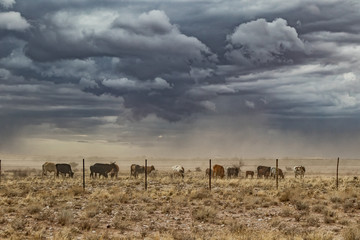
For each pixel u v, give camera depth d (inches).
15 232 723.4
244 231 741.3
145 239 694.5
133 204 1130.0
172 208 1048.2
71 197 1240.8
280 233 736.3
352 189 1396.4
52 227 792.9
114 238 690.8
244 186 1674.5
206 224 851.4
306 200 1170.0
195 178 2303.2
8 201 1103.6
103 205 1061.8
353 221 884.0
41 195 1263.5
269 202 1139.3
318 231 758.5
